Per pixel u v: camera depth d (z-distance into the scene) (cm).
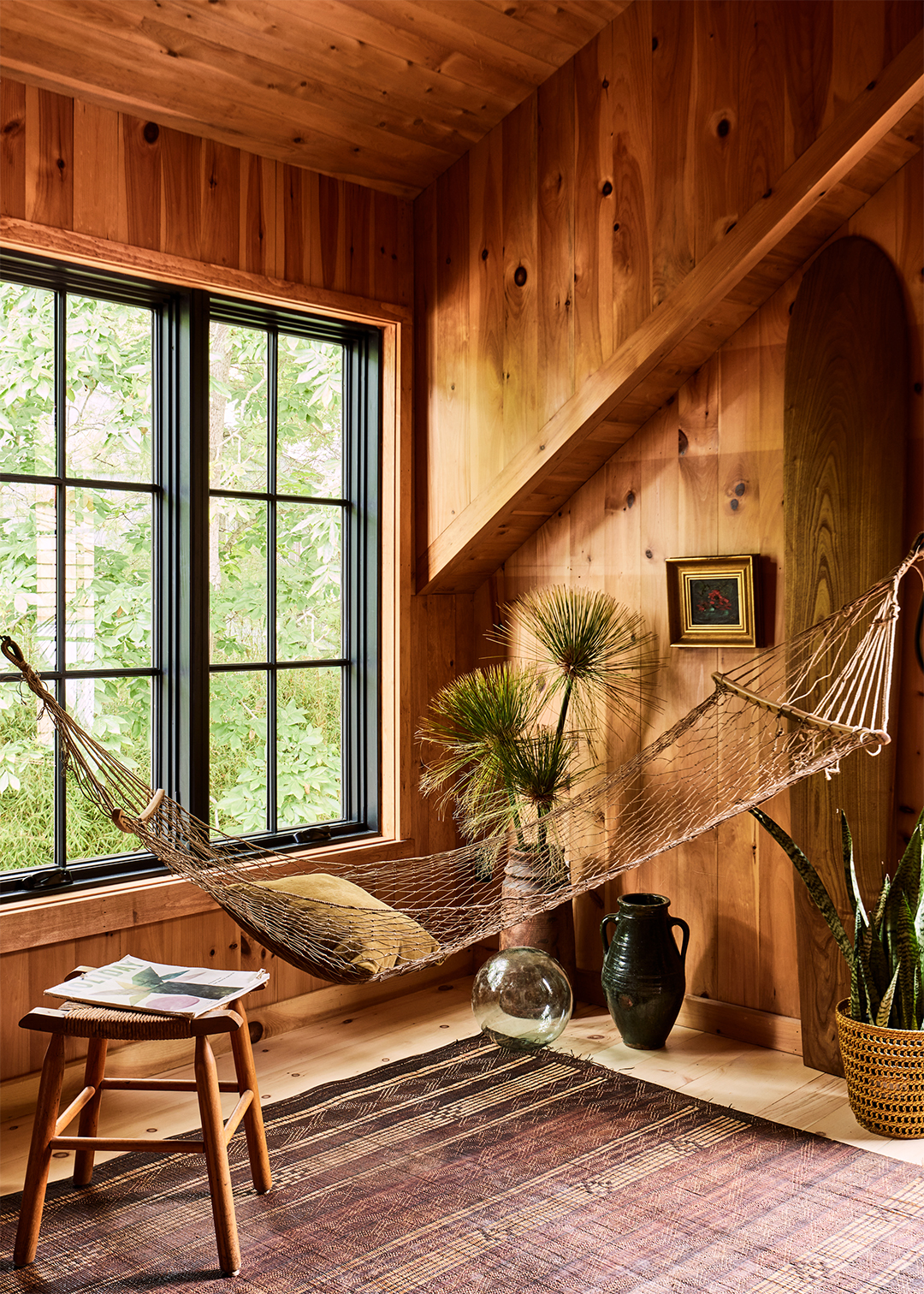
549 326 341
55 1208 238
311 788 374
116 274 308
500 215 354
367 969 245
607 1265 215
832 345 309
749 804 235
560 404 339
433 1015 359
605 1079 306
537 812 349
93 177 297
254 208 334
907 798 302
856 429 305
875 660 303
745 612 328
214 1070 216
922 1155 261
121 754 322
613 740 368
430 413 378
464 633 408
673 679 351
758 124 291
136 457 324
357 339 381
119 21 275
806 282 314
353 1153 262
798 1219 232
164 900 312
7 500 296
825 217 302
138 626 325
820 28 279
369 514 383
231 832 349
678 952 345
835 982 310
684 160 307
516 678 359
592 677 356
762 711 327
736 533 336
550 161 340
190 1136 270
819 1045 313
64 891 298
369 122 336
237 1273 213
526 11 311
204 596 330
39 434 302
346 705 386
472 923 278
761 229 290
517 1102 290
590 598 369
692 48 304
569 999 319
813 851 315
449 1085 301
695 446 344
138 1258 218
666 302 312
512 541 388
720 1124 278
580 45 330
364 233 364
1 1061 282
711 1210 236
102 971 245
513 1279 211
